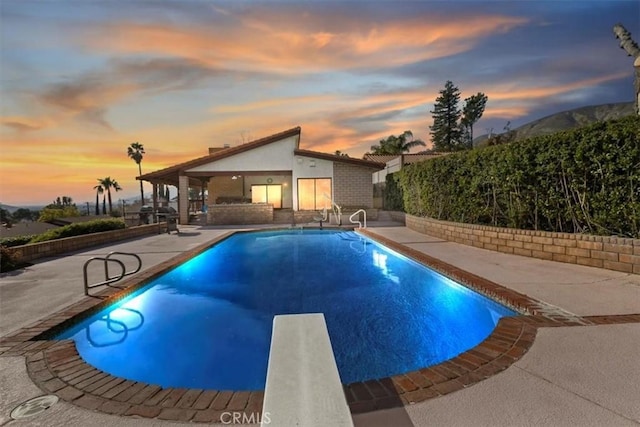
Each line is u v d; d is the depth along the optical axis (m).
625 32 10.62
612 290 4.52
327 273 7.65
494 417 2.04
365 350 3.88
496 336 3.15
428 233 11.20
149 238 11.64
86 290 4.86
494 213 8.20
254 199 21.16
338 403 1.86
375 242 10.73
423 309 5.27
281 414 1.79
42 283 5.55
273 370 2.15
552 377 2.44
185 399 2.33
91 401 2.31
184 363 3.63
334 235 13.44
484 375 2.50
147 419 2.11
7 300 4.62
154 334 4.35
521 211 7.33
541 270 5.79
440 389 2.35
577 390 2.28
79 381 2.59
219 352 3.88
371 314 5.05
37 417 2.14
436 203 10.91
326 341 2.53
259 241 12.29
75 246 9.12
